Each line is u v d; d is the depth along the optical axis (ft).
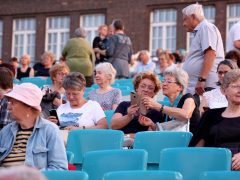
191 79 57.88
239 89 40.14
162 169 38.04
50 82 87.15
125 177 33.01
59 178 33.58
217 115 40.78
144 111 49.47
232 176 33.53
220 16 145.79
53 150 37.47
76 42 83.15
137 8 154.10
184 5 149.89
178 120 48.39
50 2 165.37
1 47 171.22
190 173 37.63
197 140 40.96
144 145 43.83
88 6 160.15
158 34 153.58
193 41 57.93
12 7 169.78
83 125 51.70
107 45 90.68
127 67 91.20
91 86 80.74
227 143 40.04
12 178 19.70
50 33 166.30
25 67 102.89
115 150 38.86
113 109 59.98
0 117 46.83
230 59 55.72
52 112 51.08
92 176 38.75
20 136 37.88
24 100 37.47
